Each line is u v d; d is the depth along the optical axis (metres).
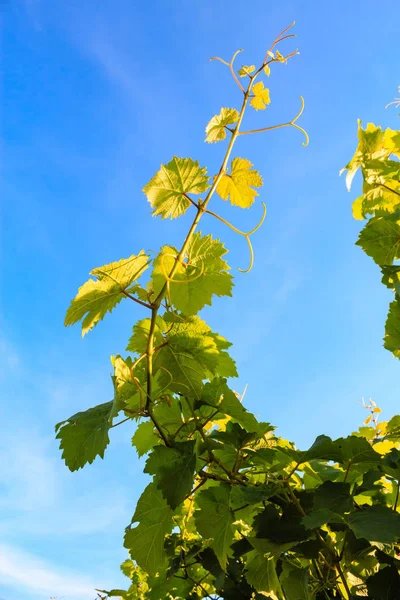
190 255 1.14
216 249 1.14
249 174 1.16
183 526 1.39
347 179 1.46
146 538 1.11
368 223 1.30
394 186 1.44
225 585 1.23
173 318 1.14
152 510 1.12
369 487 1.07
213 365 1.13
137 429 1.22
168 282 1.10
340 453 1.10
